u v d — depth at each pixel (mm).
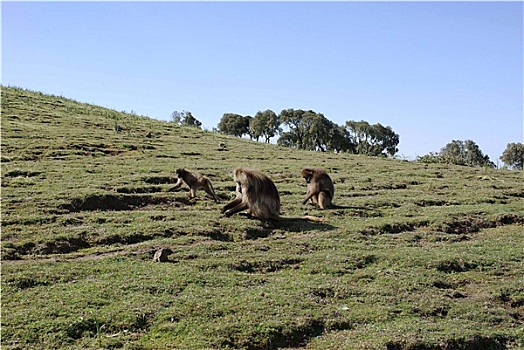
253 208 16062
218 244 13656
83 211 16531
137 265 11867
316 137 68562
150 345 8516
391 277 12039
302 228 15852
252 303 10016
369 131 70812
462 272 12914
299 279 11672
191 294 10305
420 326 9586
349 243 14664
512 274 12859
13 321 8914
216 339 8719
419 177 28703
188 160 28016
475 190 25094
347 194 22484
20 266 11391
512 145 56562
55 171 21531
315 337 9234
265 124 69938
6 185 18547
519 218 18719
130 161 25594
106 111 42844
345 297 10836
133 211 16719
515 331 9820
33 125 31906
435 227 17156
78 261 12117
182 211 17031
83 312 9344
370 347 8703
